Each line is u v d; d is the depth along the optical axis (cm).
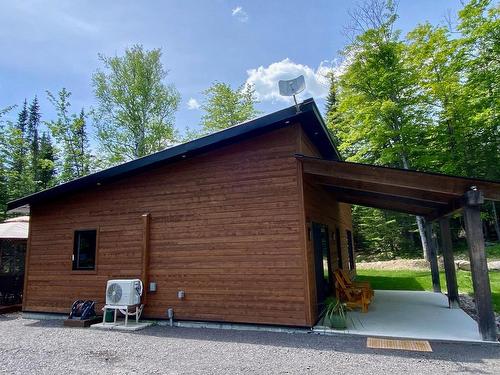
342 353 486
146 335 622
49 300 830
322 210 863
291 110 632
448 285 816
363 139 1662
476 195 521
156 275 735
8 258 1201
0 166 1991
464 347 506
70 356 496
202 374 411
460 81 1442
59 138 2175
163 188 763
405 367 421
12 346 559
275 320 628
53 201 870
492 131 1549
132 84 2120
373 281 1308
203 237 709
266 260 652
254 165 694
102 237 801
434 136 1534
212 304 679
